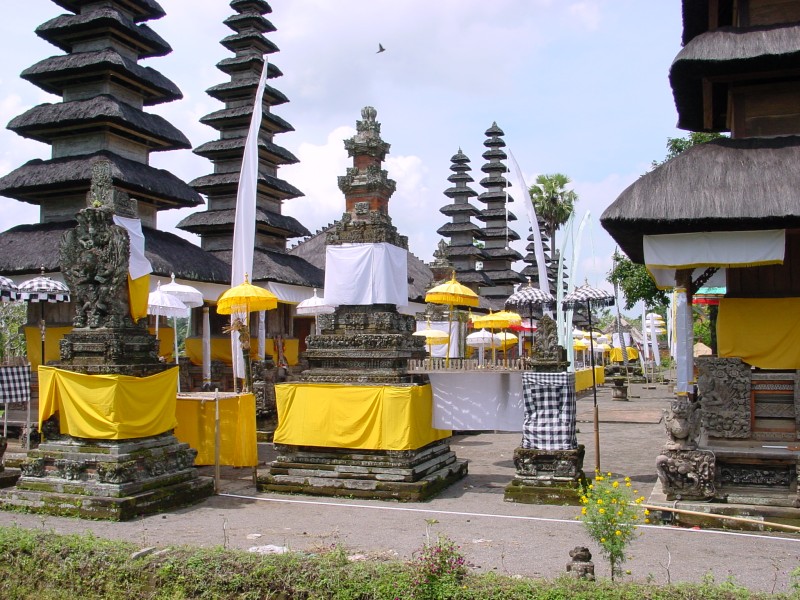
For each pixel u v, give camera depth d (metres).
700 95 13.78
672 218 11.12
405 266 15.98
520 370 13.70
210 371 25.52
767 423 12.67
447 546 7.33
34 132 23.36
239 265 18.70
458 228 45.12
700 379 12.92
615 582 6.93
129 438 12.38
